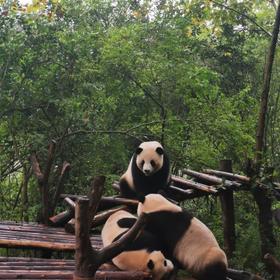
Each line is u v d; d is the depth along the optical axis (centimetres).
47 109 953
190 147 974
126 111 988
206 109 943
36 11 906
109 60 927
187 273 568
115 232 494
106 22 1171
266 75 773
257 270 705
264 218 750
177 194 751
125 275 432
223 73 1173
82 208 351
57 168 910
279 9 769
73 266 453
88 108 955
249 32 1162
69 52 938
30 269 439
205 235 495
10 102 923
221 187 722
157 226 502
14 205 966
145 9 1128
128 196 719
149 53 962
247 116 1044
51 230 641
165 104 1004
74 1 1006
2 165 998
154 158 691
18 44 913
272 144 961
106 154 973
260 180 726
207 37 1121
